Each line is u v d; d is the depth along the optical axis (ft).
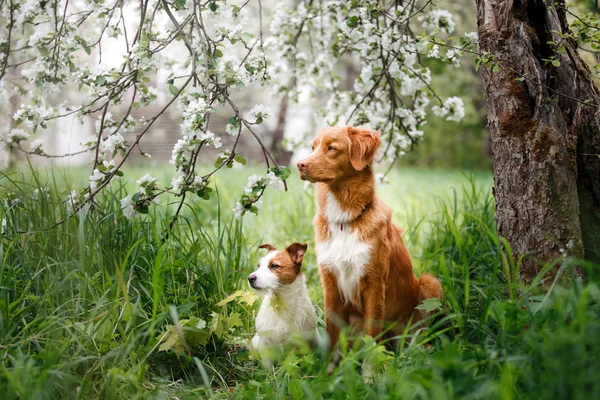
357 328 14.42
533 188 12.94
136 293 13.73
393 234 14.42
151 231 15.24
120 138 14.71
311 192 29.58
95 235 13.79
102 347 11.63
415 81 20.07
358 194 13.69
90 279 12.55
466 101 62.39
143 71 14.17
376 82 19.08
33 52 17.04
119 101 15.47
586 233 13.93
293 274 14.14
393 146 21.44
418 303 14.75
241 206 13.93
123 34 16.98
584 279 12.74
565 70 14.08
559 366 8.57
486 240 16.08
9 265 12.91
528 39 13.47
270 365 13.39
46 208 14.44
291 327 14.02
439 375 9.27
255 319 15.26
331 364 13.46
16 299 12.42
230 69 14.39
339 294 14.17
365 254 13.48
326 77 23.79
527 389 9.14
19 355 10.27
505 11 13.61
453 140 75.00
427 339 11.06
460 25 44.37
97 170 14.42
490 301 11.19
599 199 13.94
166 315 13.16
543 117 13.21
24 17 15.25
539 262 12.37
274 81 23.21
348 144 13.53
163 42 14.47
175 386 12.17
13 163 20.18
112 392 10.49
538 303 11.50
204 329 13.62
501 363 10.01
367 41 18.17
